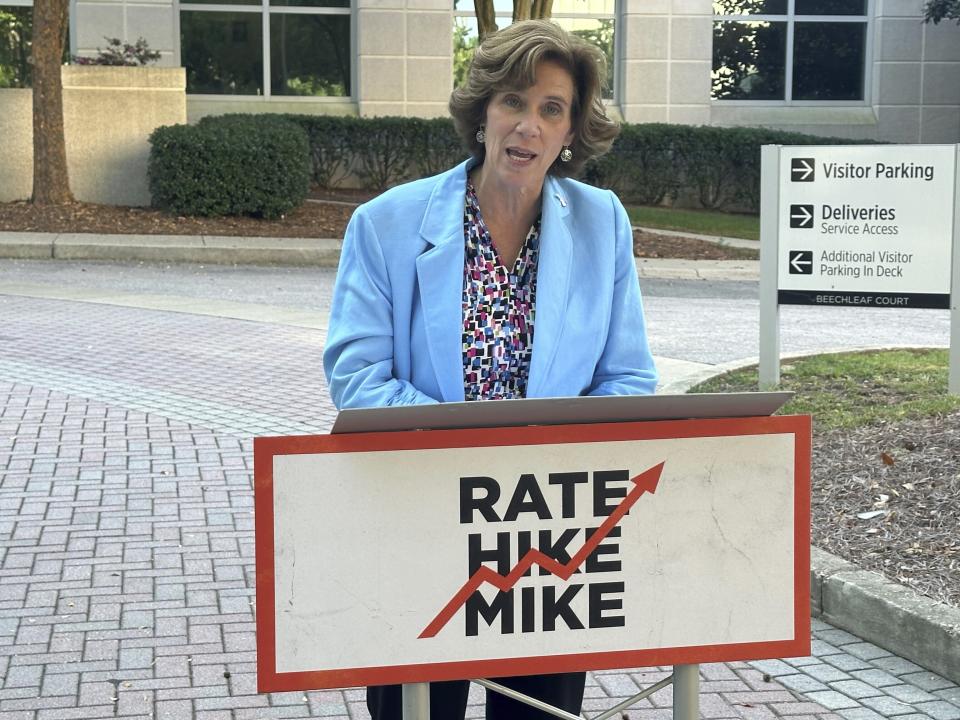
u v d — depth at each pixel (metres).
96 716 3.98
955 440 6.11
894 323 12.88
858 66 24.56
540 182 2.64
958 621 4.37
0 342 10.30
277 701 4.13
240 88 23.14
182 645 4.54
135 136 19.22
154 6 22.03
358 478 2.24
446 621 2.30
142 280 14.46
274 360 9.84
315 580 2.25
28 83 22.09
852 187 8.28
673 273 16.73
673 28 23.42
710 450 2.37
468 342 2.64
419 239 2.63
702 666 4.49
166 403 8.28
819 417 7.14
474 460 2.28
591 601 2.36
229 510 6.10
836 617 4.84
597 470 2.33
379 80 22.86
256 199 18.34
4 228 16.92
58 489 6.38
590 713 4.12
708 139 22.48
